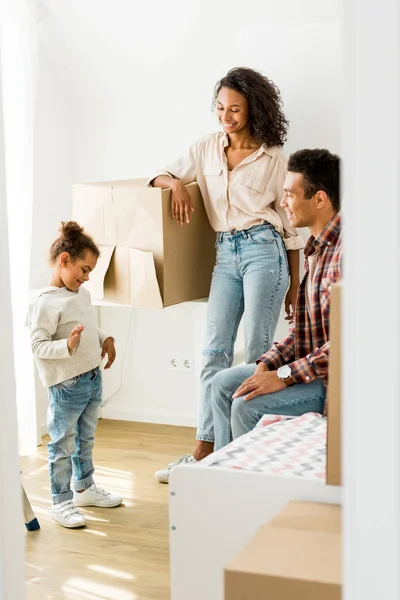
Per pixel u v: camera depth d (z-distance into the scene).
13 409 1.69
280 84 3.34
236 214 3.20
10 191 3.58
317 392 2.36
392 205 1.06
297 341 2.47
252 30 3.37
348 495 1.11
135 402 4.18
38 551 2.70
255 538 1.43
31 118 3.62
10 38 3.51
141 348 4.12
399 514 1.08
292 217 2.44
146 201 3.22
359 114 1.07
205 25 3.51
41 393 3.99
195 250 3.39
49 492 3.26
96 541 2.78
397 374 1.07
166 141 3.94
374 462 1.09
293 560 1.34
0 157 1.66
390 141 1.06
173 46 3.64
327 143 3.32
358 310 1.09
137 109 3.96
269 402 2.37
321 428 2.02
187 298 3.38
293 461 1.75
